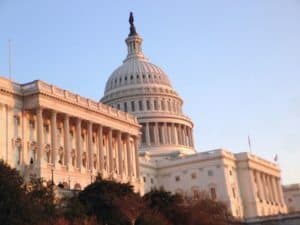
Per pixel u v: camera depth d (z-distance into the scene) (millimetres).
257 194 174125
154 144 188500
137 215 77000
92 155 112125
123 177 122000
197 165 166000
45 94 100312
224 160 163375
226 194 158500
